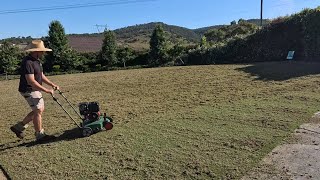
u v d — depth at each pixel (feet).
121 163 17.11
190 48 93.71
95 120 21.99
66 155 18.67
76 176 16.01
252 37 69.82
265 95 30.91
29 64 20.39
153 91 38.93
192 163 16.47
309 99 27.91
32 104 20.98
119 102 33.47
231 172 15.28
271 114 23.91
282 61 60.13
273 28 65.92
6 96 44.93
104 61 106.63
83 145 20.06
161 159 17.22
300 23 61.16
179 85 42.04
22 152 19.65
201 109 27.07
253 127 21.25
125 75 60.90
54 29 102.73
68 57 102.63
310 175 14.62
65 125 25.22
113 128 23.09
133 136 21.06
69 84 53.83
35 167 17.34
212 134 20.42
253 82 39.22
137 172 15.99
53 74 91.91
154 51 97.96
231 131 20.74
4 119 29.19
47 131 23.76
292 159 16.26
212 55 77.25
